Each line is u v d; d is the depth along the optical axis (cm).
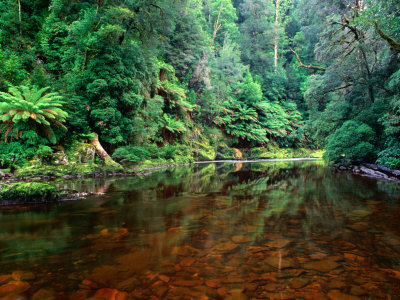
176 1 1445
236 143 2934
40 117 837
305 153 3484
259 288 183
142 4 1270
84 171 953
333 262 228
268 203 492
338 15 1458
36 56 1215
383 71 1197
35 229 320
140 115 1462
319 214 405
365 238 292
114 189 658
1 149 823
